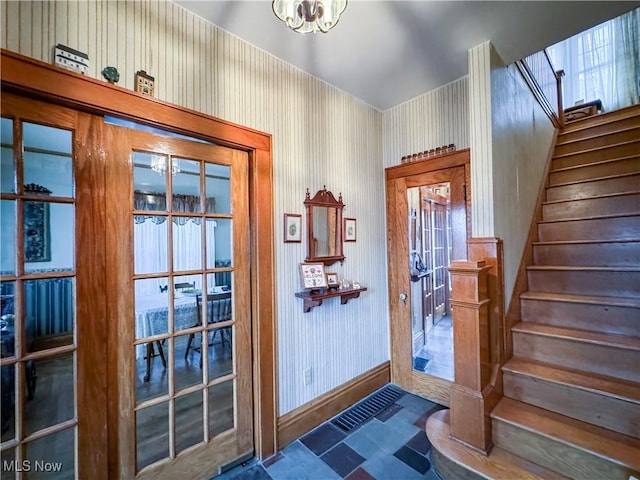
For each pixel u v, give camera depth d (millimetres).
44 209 1282
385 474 1760
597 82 5137
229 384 1848
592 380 1710
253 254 1938
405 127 2836
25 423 1222
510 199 2230
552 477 1487
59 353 1300
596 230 2553
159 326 1590
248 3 1617
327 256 2377
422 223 2734
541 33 1885
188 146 1706
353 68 2266
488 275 1901
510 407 1782
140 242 1538
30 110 1235
